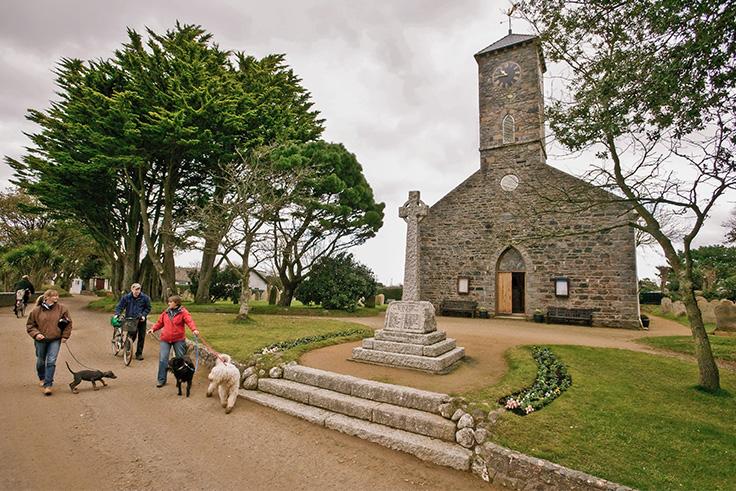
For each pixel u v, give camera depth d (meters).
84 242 33.25
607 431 4.41
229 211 14.64
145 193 21.30
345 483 3.87
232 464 4.16
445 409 4.83
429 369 6.75
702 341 6.20
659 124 5.96
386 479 3.96
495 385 5.86
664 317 19.94
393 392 5.37
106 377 6.47
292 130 20.62
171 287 19.59
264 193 13.84
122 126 17.02
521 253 17.09
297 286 20.53
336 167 18.59
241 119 18.34
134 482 3.71
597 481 3.43
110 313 18.36
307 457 4.38
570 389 5.77
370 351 7.45
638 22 6.02
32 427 4.80
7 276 25.81
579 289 15.76
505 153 18.03
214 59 20.19
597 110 6.60
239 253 14.52
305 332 11.12
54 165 18.12
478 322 15.82
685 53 5.08
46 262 27.75
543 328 14.07
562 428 4.42
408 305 7.74
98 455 4.20
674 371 7.16
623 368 7.25
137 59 17.73
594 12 6.77
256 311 17.69
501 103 18.44
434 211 19.31
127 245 21.58
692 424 4.66
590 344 10.03
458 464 4.12
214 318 14.25
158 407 5.70
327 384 6.11
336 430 5.08
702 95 5.16
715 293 21.03
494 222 17.92
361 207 19.69
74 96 17.86
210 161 19.62
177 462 4.14
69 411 5.36
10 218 30.47
